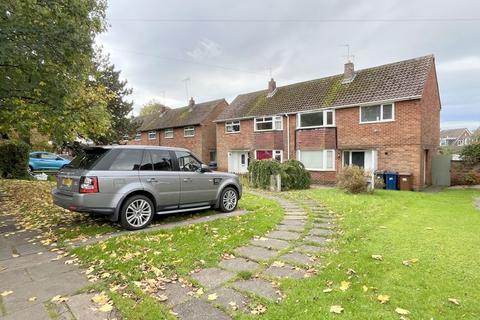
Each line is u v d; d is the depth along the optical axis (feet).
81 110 35.35
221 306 10.61
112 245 17.19
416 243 17.44
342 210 28.71
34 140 75.05
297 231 20.76
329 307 10.19
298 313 9.87
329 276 12.78
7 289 12.39
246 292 11.64
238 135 83.10
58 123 32.50
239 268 14.08
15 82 26.11
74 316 10.21
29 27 22.29
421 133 50.67
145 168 22.57
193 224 22.31
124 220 20.79
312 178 63.98
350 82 63.41
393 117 52.80
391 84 55.52
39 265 15.07
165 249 16.49
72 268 14.66
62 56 24.97
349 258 14.88
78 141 70.69
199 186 25.63
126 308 10.50
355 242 17.71
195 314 10.11
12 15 22.88
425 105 53.36
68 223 23.18
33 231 21.30
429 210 28.81
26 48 21.65
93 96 44.04
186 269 13.84
